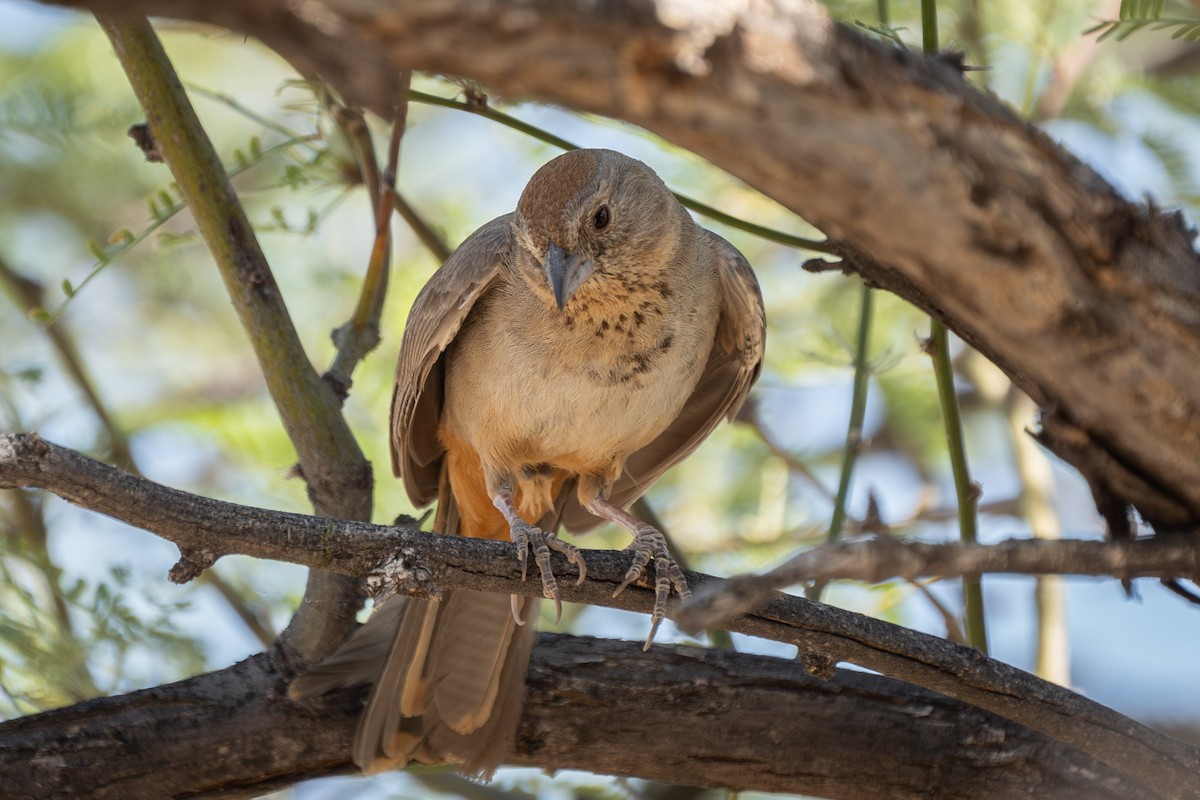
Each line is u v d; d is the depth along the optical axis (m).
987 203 4.54
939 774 7.91
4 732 7.35
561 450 9.59
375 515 11.51
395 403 9.89
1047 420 5.34
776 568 5.31
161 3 3.72
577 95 4.09
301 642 7.86
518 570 7.39
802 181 4.41
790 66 4.18
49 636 8.95
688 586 8.35
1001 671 7.27
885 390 12.63
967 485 8.41
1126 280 4.74
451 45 3.89
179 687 7.71
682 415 10.42
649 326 9.32
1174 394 4.91
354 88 3.89
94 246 8.28
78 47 12.76
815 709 7.98
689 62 4.07
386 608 8.20
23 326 13.06
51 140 11.44
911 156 4.40
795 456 12.60
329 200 12.99
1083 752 7.37
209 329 14.16
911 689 8.06
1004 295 4.73
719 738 8.01
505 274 9.48
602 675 8.09
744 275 9.78
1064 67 11.16
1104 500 5.50
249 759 7.70
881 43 4.43
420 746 8.24
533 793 10.19
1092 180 4.70
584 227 9.09
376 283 9.12
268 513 6.57
